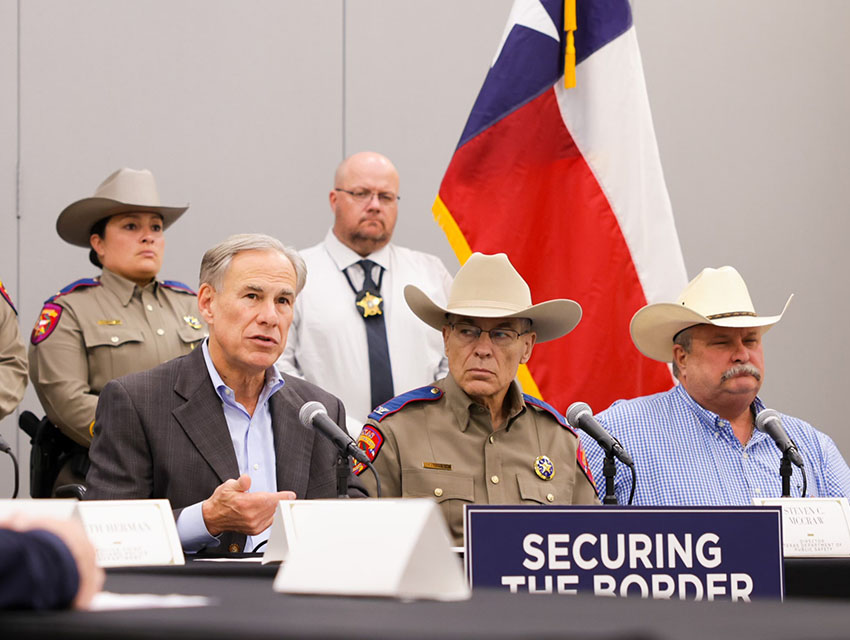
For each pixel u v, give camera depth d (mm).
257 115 7109
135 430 3586
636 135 5328
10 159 6672
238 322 3656
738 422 4695
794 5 7852
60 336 5074
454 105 7414
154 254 5344
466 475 4066
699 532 2594
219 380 3711
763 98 7762
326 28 7289
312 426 3348
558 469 4203
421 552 1595
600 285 5238
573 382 5188
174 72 7000
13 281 6598
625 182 5297
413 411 4176
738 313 4570
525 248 5277
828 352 7695
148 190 5383
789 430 4695
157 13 7016
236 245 3715
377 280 5633
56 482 4977
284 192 7102
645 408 4691
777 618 1257
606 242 5262
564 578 2500
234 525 3221
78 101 6824
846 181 7816
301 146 7164
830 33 7883
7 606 1248
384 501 1657
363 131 7266
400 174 7270
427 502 1618
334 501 1690
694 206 7594
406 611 1285
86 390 4996
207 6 7109
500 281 4227
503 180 5320
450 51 7453
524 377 5188
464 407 4172
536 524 2498
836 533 3500
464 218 5312
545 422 4305
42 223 6684
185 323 5387
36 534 1301
